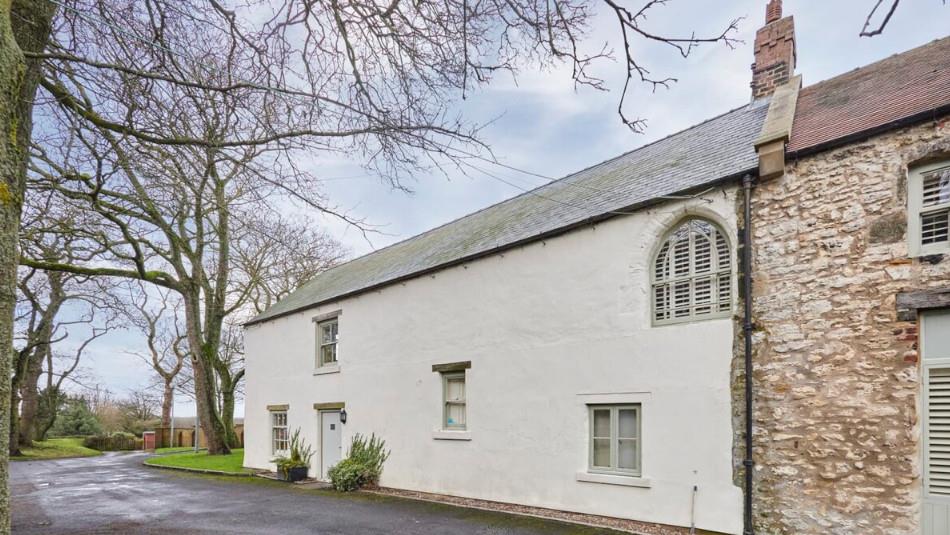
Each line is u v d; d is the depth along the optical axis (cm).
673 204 818
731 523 707
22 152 415
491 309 1057
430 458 1147
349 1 490
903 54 862
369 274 1552
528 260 1002
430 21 495
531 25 475
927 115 621
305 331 1609
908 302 614
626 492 816
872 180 655
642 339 823
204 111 524
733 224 757
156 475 1617
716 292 772
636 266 845
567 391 911
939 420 590
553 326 946
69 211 945
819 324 671
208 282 2258
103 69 500
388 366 1286
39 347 2864
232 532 803
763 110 940
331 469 1277
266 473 1591
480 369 1062
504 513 912
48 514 973
